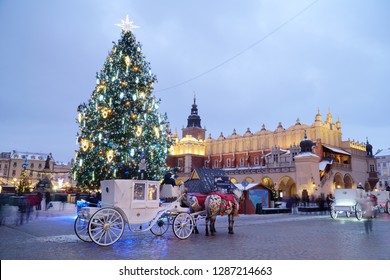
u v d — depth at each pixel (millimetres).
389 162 88875
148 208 11992
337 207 24375
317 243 11320
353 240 12141
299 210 32719
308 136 60750
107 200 11773
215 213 13555
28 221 18359
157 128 26578
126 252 9469
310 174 50781
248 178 62031
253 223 20109
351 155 63250
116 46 27438
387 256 9000
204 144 77000
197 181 26891
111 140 24438
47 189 38062
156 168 26953
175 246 10602
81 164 24781
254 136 68562
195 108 85438
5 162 109688
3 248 9789
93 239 10312
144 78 26812
